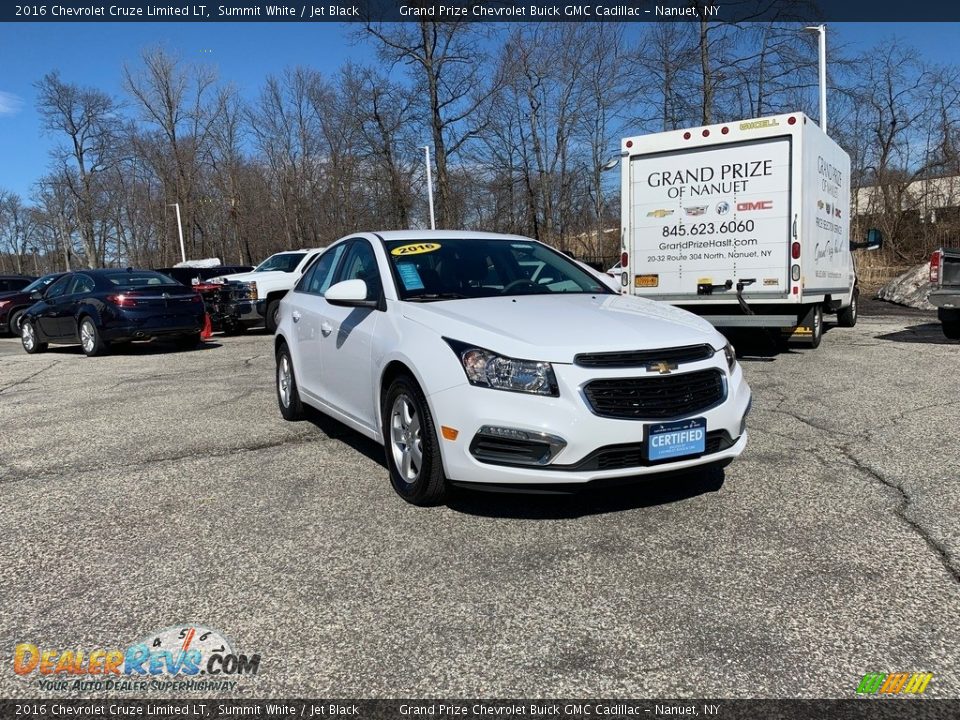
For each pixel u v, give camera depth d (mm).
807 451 5191
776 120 9047
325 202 43781
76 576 3422
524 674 2584
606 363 3662
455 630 2873
